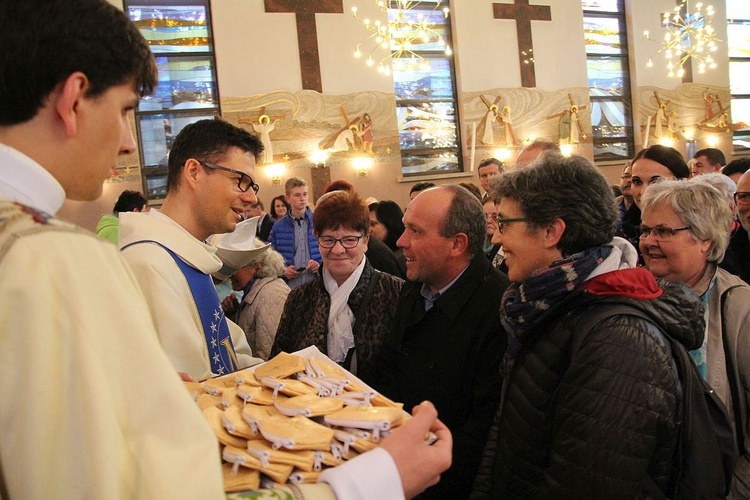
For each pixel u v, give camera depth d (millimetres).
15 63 614
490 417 1504
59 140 649
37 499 535
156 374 594
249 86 9945
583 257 1131
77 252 590
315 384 956
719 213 1488
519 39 11766
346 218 1847
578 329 1081
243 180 1442
